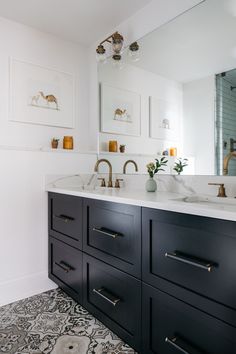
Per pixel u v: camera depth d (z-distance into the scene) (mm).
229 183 1407
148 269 1122
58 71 2117
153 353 1102
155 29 1754
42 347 1314
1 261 1800
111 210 1343
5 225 1813
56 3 1710
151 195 1471
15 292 1844
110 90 2131
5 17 1839
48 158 2004
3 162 1798
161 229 1067
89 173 2227
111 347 1313
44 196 1994
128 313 1233
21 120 1908
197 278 930
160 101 1766
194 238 941
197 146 1560
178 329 998
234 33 1366
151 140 1848
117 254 1304
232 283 823
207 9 1485
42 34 2031
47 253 2016
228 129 1392
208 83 1490
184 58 1613
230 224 825
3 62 1833
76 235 1646
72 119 2203
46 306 1745
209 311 890
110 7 1777
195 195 1515
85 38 2160
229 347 830
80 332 1439
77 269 1639
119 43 1881
